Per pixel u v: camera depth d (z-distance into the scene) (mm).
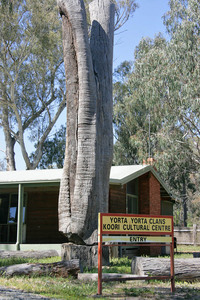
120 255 14773
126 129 36531
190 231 25938
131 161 37938
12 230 18500
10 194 18797
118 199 16359
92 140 11031
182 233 26203
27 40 29766
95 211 10805
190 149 27047
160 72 23875
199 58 22984
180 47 23172
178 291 7578
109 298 6793
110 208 15656
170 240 7797
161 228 7770
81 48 11336
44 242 18078
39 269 8555
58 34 30688
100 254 7117
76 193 10781
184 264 8797
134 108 32219
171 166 29578
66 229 10758
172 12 25844
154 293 7305
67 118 11414
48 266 8633
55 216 18188
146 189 18234
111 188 15859
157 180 19188
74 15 11500
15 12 28828
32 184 15820
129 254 16609
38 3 29125
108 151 11531
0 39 28922
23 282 7809
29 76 33688
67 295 6855
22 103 34781
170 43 23828
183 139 26297
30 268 8570
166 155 25203
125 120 34656
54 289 7238
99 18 12516
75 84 11414
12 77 32469
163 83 23531
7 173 18484
